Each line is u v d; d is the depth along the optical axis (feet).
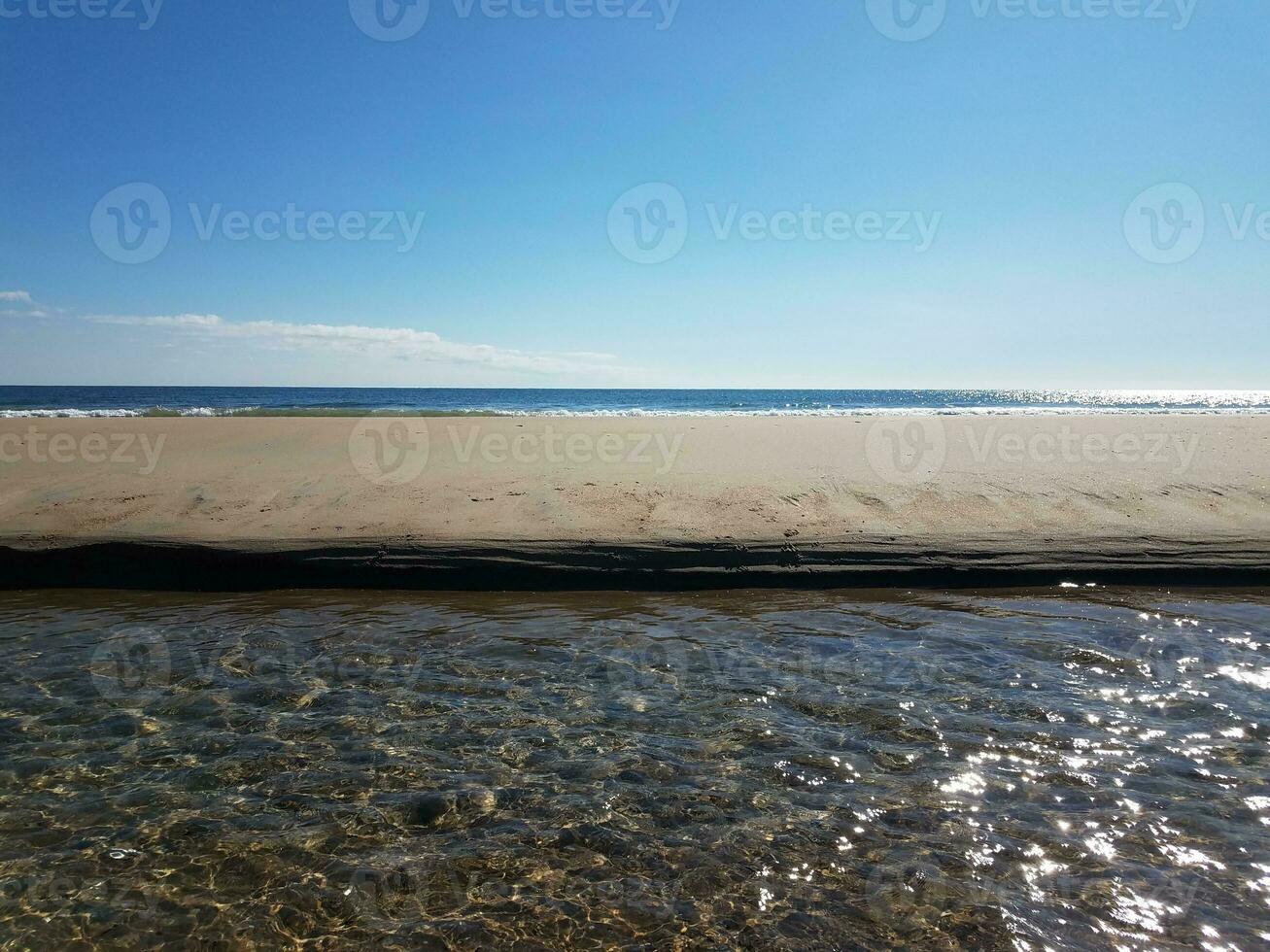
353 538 22.95
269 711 14.47
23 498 26.89
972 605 20.11
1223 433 41.09
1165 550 22.21
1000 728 13.62
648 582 21.90
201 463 32.78
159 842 10.66
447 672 16.16
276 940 8.96
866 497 26.96
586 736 13.55
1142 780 11.95
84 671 16.16
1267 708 14.16
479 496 27.32
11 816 11.18
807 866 10.19
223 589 22.07
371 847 10.59
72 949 8.77
